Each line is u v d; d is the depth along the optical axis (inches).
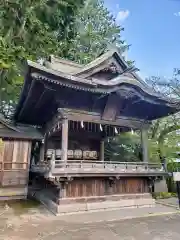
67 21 678.5
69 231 234.4
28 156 502.3
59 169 309.3
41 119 516.1
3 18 512.1
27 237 213.5
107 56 373.7
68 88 324.5
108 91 343.3
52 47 611.5
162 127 667.4
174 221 282.4
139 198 378.9
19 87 632.4
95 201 339.6
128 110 417.4
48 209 350.9
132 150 677.9
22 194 477.1
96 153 562.6
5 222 269.0
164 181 546.0
